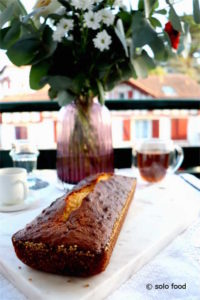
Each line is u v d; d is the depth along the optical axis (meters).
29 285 0.39
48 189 0.72
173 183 0.74
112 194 0.53
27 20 0.59
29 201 0.62
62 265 0.40
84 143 0.69
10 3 0.60
